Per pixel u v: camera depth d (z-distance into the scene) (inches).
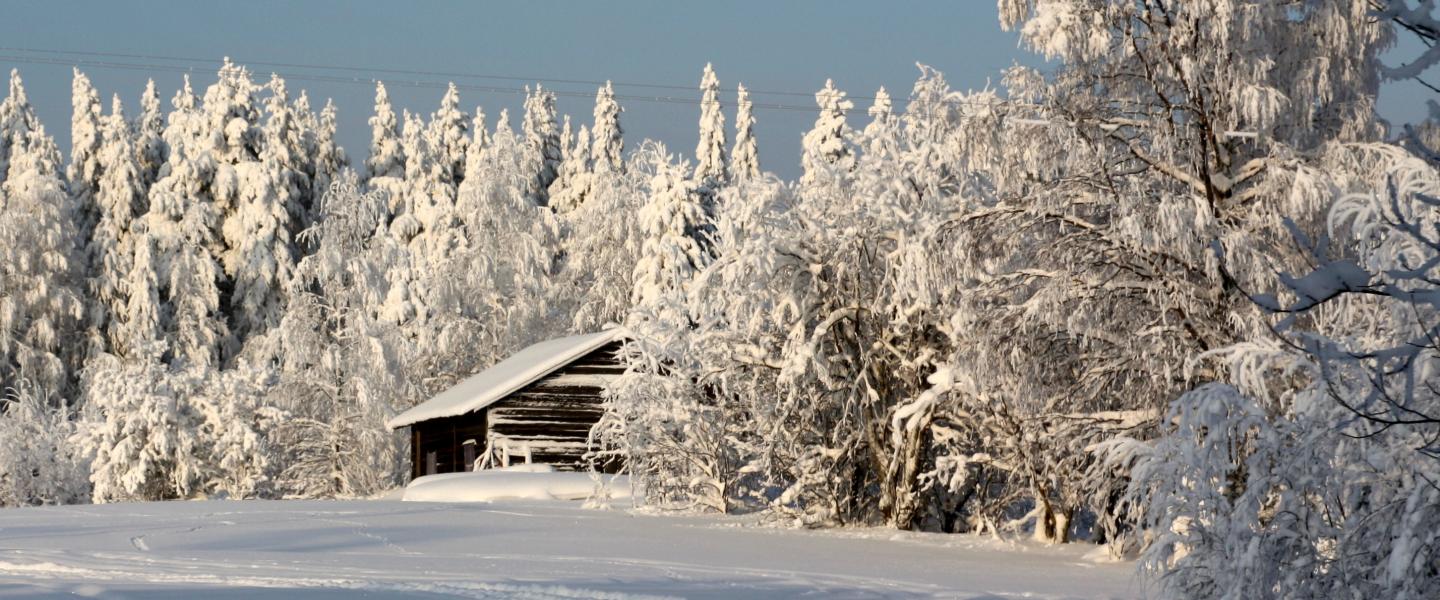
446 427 1814.7
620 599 608.4
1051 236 864.3
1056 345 867.4
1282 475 448.8
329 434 1956.2
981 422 986.1
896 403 1075.3
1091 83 854.5
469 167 3137.3
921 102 880.9
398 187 3088.1
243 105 3073.3
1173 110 831.1
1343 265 209.2
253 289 2866.6
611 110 3277.6
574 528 1026.1
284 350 2219.5
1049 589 657.6
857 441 1083.3
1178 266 805.9
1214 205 801.6
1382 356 233.5
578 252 2541.8
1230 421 458.6
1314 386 473.7
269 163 2977.4
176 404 1833.2
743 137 3240.7
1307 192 743.7
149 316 2778.1
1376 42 800.3
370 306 2196.1
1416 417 420.8
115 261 2849.4
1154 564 465.7
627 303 2443.4
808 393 1069.1
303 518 1114.7
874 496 1119.0
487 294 2367.1
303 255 3061.0
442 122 3442.4
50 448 1865.2
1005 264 896.9
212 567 735.7
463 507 1255.5
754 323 1065.5
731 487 1188.5
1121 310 823.7
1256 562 433.7
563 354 1638.8
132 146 3065.9
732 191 1095.0
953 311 965.2
